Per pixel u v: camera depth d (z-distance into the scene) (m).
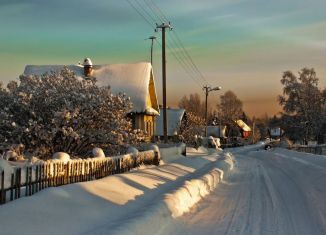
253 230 10.43
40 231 7.90
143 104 43.03
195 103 126.06
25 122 19.86
